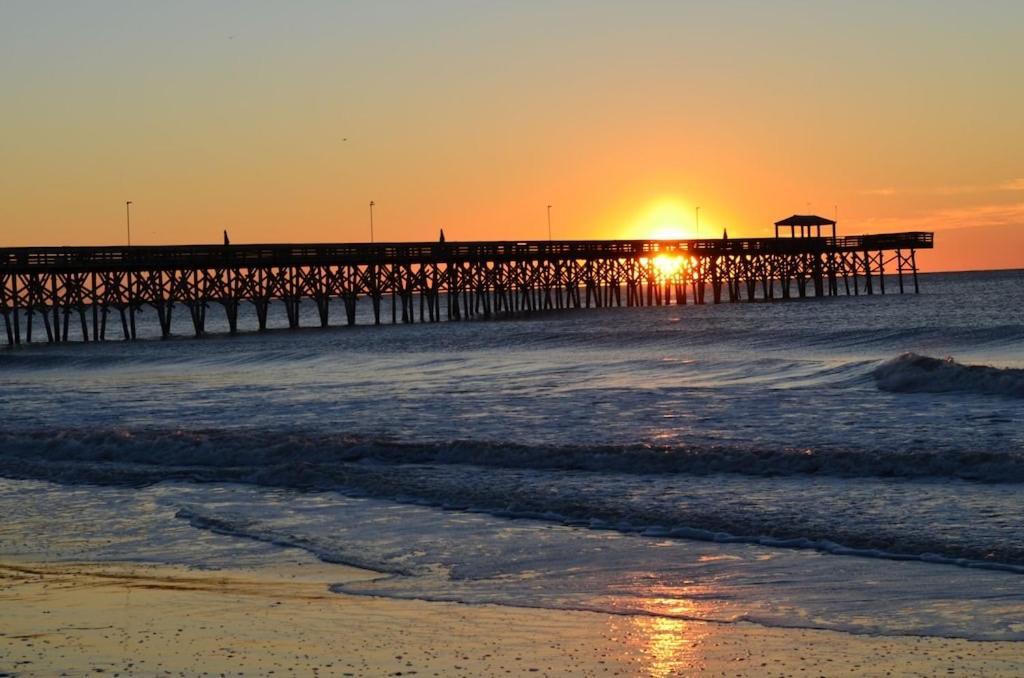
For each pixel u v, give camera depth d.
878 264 115.44
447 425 28.23
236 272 75.50
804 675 10.98
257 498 20.02
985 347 47.78
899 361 33.72
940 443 22.94
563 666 11.31
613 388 35.28
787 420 27.11
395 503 19.14
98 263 70.00
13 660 11.72
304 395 36.66
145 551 16.47
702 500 18.38
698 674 11.07
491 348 55.94
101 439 25.61
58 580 14.94
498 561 15.35
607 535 16.52
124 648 12.02
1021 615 12.44
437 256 82.12
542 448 22.34
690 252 95.88
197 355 57.38
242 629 12.61
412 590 14.13
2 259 67.56
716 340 54.81
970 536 15.45
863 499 18.02
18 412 34.59
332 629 12.56
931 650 11.52
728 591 13.71
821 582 13.90
